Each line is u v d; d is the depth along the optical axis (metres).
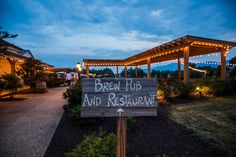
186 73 10.68
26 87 15.63
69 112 5.45
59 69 32.56
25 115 6.07
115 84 2.02
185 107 7.08
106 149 2.72
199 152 3.44
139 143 3.75
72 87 6.71
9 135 4.19
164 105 7.38
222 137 4.12
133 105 2.03
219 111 6.40
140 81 2.04
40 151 3.40
